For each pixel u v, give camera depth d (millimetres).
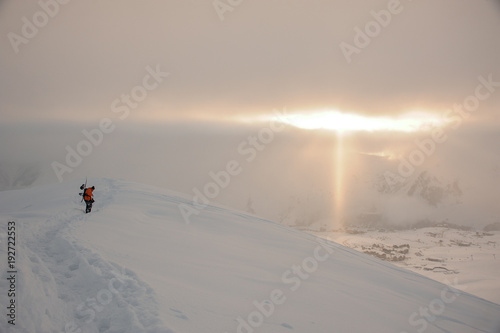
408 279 16078
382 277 15078
